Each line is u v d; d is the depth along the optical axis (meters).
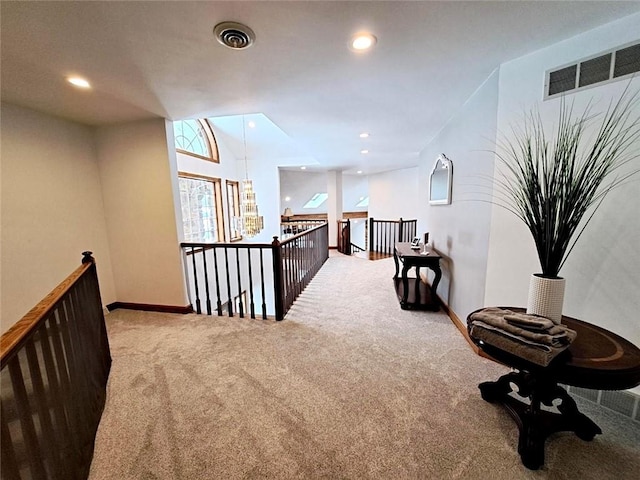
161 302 3.35
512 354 1.26
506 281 2.06
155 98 2.41
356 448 1.42
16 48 1.62
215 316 3.22
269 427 1.57
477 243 2.36
